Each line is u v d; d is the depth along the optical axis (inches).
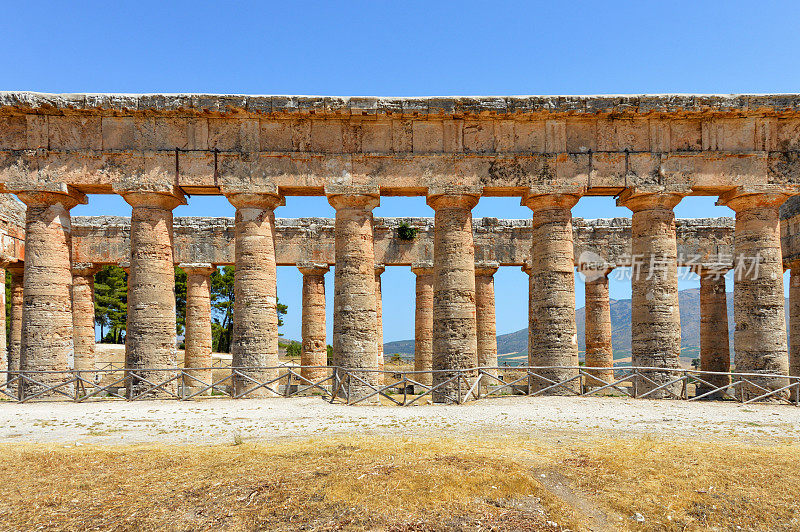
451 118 825.5
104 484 369.7
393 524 315.0
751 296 818.2
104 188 818.8
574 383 804.0
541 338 816.3
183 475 386.6
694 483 376.2
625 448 464.4
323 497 345.4
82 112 794.8
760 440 524.7
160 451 451.5
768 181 815.1
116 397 796.0
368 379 804.0
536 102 808.3
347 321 812.0
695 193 855.7
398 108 805.9
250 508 331.0
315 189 832.9
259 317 803.4
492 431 556.7
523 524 317.7
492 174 821.9
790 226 1063.0
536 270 839.1
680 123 827.4
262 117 813.2
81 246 1190.9
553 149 822.5
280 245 1225.4
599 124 827.4
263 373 794.8
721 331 1178.0
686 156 820.6
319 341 1241.4
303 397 789.2
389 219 1258.0
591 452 448.5
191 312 1208.2
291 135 821.2
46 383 768.9
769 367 792.9
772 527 320.2
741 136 823.1
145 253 799.1
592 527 321.7
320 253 1229.7
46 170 788.0
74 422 607.2
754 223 825.5
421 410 676.7
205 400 758.5
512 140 824.9
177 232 1207.6
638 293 829.2
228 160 809.5
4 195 1048.8
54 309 788.0
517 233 1243.8
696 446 474.3
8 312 1555.1
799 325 1043.9
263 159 815.1
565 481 384.5
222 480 374.6
